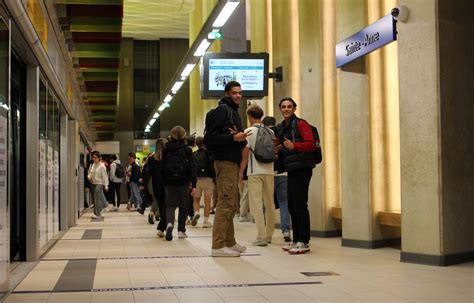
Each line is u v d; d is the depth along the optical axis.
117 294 4.62
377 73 7.76
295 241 7.23
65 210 11.06
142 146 31.22
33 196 6.61
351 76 7.82
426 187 6.09
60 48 8.61
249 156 7.93
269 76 11.00
